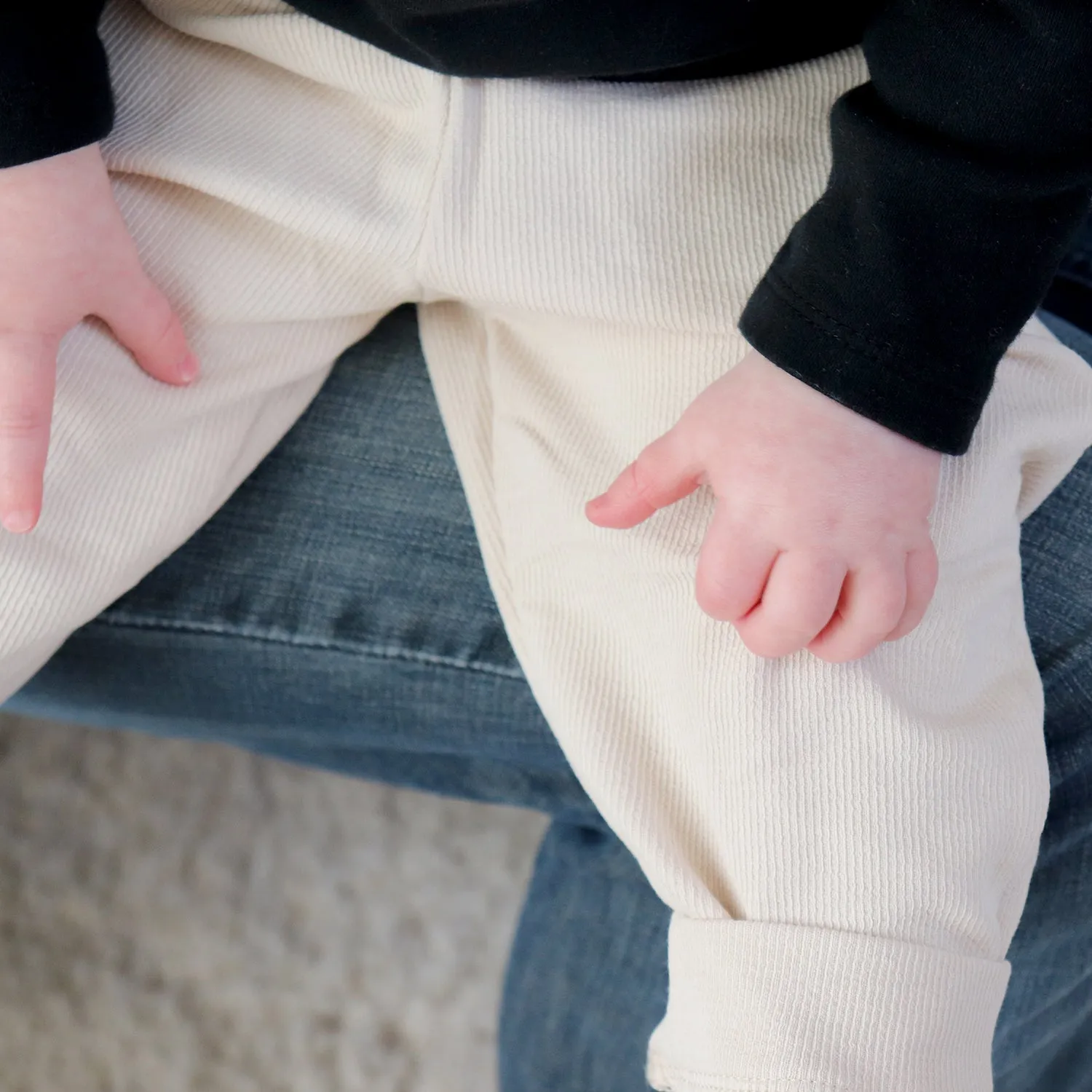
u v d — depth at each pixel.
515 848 1.01
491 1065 0.93
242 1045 0.94
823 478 0.51
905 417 0.51
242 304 0.61
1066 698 0.61
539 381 0.63
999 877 0.54
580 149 0.58
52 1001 0.96
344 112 0.61
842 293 0.51
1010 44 0.48
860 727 0.52
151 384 0.60
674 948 0.54
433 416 0.68
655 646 0.56
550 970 0.75
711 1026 0.52
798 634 0.51
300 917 0.99
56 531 0.58
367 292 0.62
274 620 0.65
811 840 0.52
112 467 0.59
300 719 0.69
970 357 0.51
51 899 0.99
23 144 0.54
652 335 0.59
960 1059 0.52
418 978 0.97
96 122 0.56
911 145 0.50
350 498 0.67
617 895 0.73
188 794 1.03
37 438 0.55
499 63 0.56
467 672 0.64
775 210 0.58
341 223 0.59
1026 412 0.57
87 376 0.58
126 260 0.58
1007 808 0.54
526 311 0.61
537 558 0.61
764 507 0.52
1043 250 0.51
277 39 0.59
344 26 0.58
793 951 0.51
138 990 0.96
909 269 0.50
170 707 0.70
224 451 0.63
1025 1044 0.67
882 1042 0.50
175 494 0.61
